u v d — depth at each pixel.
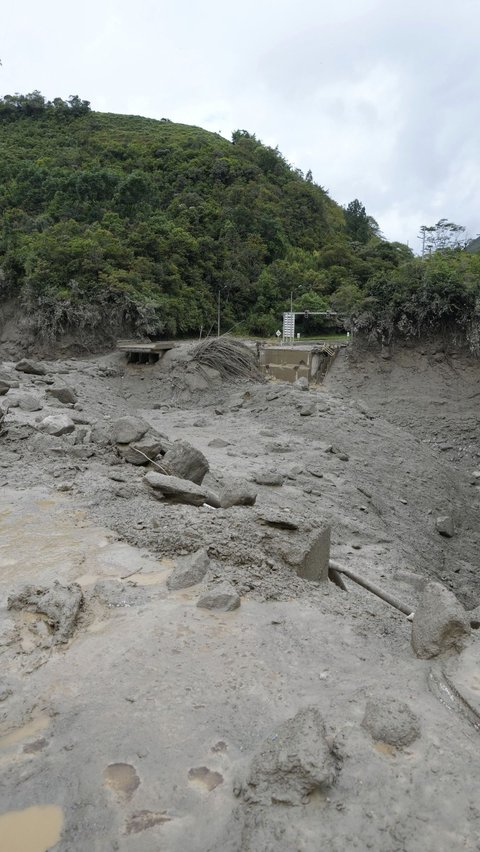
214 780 2.94
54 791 2.89
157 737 3.24
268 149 69.69
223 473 12.09
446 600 4.29
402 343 27.56
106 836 2.64
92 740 3.22
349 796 2.80
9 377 21.72
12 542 6.26
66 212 44.25
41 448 9.86
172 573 5.36
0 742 3.24
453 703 3.49
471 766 2.96
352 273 56.16
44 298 33.31
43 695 3.65
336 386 26.98
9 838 2.64
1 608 4.82
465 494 17.61
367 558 9.91
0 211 47.25
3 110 72.44
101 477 8.72
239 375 26.55
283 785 2.81
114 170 52.84
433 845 2.54
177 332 39.31
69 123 72.50
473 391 25.61
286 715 3.43
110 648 4.18
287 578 5.71
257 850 2.54
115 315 33.62
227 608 4.77
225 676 3.82
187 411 22.84
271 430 18.33
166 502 7.77
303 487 12.79
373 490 14.48
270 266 53.59
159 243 40.59
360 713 3.40
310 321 48.44
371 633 4.72
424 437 23.16
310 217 65.12
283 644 4.31
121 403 23.95
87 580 5.34
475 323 25.91
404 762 2.99
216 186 57.53
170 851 2.57
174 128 78.44
